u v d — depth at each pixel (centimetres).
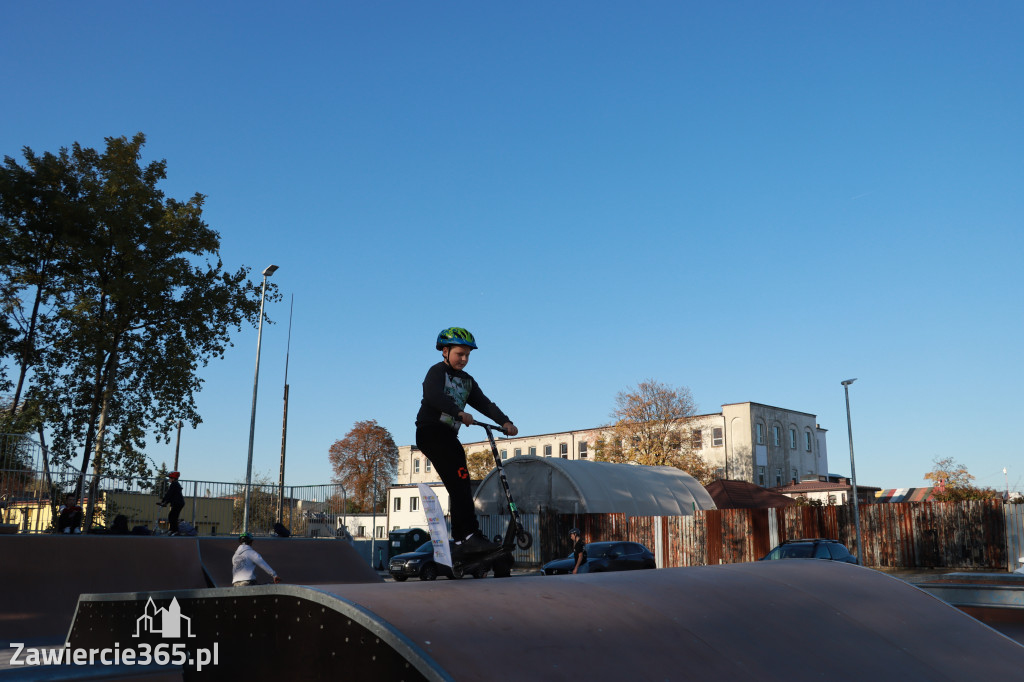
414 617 271
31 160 2284
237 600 358
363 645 273
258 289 2741
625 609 326
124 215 2292
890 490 5344
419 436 383
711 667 293
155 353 2452
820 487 5453
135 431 2466
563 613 304
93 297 2359
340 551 1828
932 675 340
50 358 2372
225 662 361
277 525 2061
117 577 1369
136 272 2256
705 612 344
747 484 4922
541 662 259
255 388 2825
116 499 1820
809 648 335
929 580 754
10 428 2239
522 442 7381
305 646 304
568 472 3775
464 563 363
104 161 2362
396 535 3131
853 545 2828
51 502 1698
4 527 1529
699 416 6291
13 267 2288
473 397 396
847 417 2911
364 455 7912
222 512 2125
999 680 351
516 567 3344
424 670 237
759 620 349
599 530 3384
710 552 3097
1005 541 2527
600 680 259
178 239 2422
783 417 6378
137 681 321
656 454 5034
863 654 342
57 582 1289
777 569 449
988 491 4562
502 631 275
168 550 1481
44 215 2297
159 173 2452
